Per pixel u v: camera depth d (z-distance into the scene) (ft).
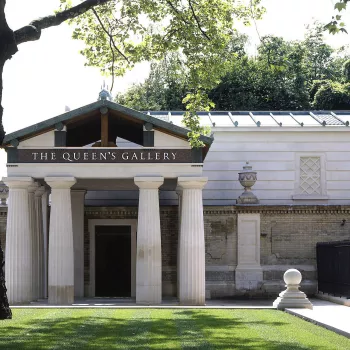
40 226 92.99
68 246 84.07
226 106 176.86
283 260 101.35
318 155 114.21
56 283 83.56
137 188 101.55
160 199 109.09
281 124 114.32
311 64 204.85
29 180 84.02
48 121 83.66
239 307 76.84
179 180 84.17
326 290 96.02
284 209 101.55
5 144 84.64
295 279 74.54
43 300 90.58
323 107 174.29
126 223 105.60
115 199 110.52
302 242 101.60
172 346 47.32
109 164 84.23
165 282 102.83
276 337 51.93
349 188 114.01
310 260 101.50
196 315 67.77
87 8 65.62
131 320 62.85
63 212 84.07
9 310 63.26
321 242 99.71
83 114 84.17
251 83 178.81
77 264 100.58
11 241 84.02
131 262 105.09
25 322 60.49
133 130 93.71
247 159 114.42
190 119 80.48
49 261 84.02
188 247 84.07
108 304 84.33
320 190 114.11
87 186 98.78
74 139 93.97
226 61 79.20
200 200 84.79
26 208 84.69
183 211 84.94
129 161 84.43
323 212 101.96
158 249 83.97
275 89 178.50
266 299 99.60
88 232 104.99
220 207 101.09
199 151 84.64
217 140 114.62
